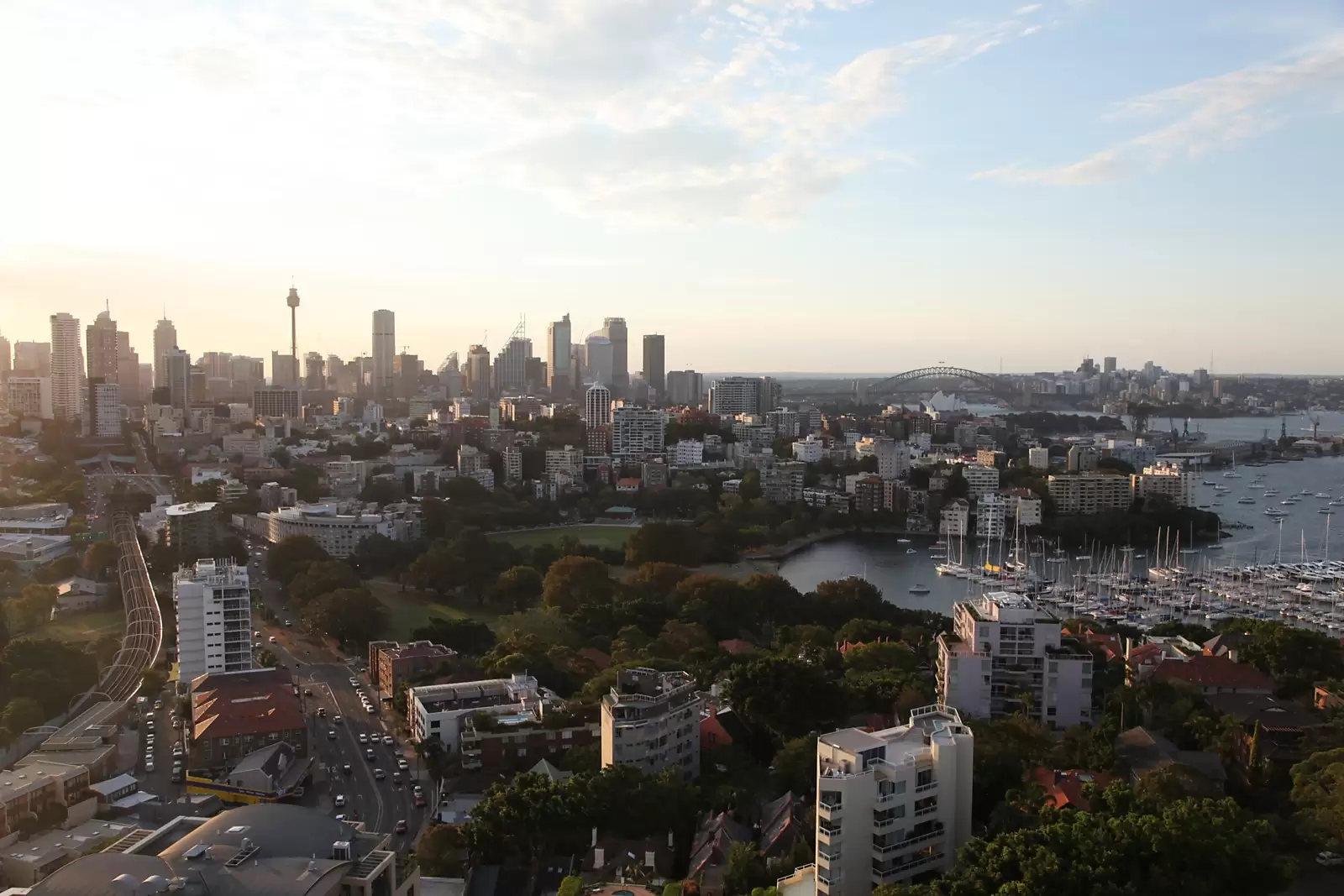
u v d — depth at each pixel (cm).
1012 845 15975
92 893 14400
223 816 16950
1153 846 15825
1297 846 18038
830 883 16912
